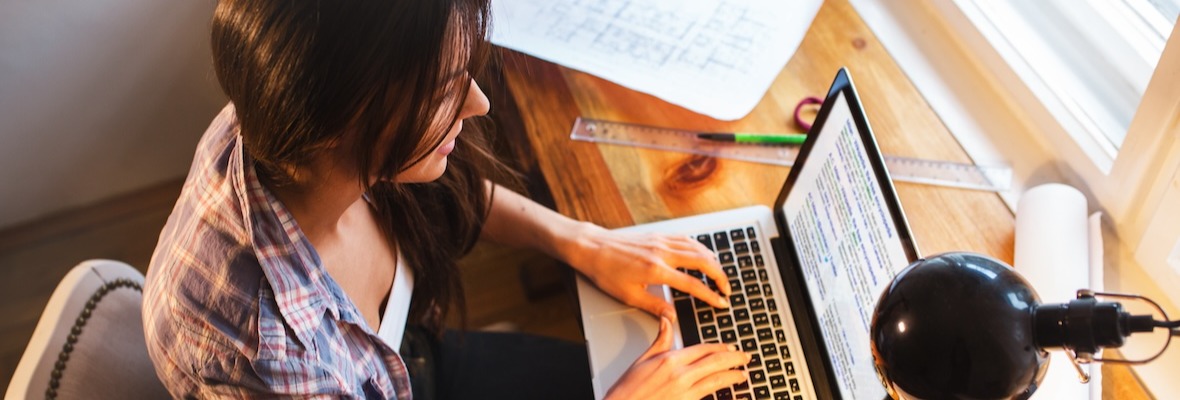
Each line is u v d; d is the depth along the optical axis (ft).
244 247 2.34
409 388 2.95
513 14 3.84
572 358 3.71
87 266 2.88
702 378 2.76
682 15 3.76
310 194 2.40
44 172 5.71
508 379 3.66
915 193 3.17
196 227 2.39
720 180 3.33
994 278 1.73
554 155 3.45
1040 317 1.67
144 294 2.59
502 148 3.88
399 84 1.85
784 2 3.73
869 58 3.60
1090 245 2.81
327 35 1.75
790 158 3.36
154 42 5.19
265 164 2.21
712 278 3.06
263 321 2.34
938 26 3.64
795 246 3.06
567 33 3.75
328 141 1.94
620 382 2.77
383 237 3.05
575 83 3.64
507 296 5.53
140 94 5.44
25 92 5.18
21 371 2.58
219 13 1.87
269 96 1.85
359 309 2.90
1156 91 2.48
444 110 2.12
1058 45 3.19
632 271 3.04
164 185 6.11
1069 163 3.11
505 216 3.38
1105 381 2.67
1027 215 2.87
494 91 3.71
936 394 1.74
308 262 2.44
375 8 1.74
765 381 2.84
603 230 3.22
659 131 3.47
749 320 2.98
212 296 2.34
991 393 1.70
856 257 2.63
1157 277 2.82
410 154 2.08
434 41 1.82
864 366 2.57
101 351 2.80
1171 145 2.52
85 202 6.03
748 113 3.47
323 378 2.48
